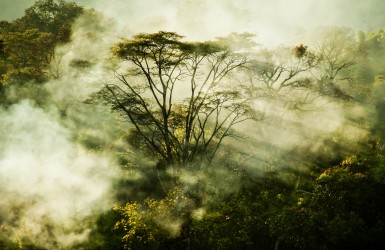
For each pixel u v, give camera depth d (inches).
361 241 599.5
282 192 792.9
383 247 593.9
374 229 617.9
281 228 615.5
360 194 716.7
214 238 613.0
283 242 629.3
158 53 732.0
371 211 679.7
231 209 652.1
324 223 636.1
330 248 597.0
